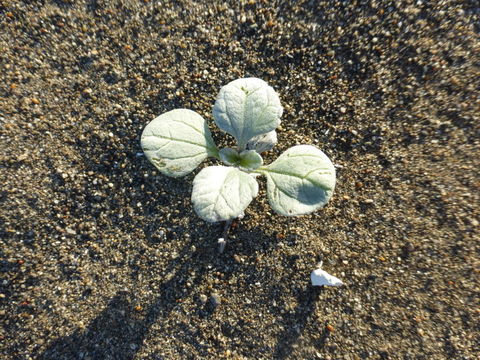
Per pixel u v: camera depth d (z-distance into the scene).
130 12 0.18
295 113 0.18
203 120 0.16
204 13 0.18
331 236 0.17
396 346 0.16
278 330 0.17
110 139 0.18
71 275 0.17
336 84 0.18
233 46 0.18
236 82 0.15
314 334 0.17
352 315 0.17
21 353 0.17
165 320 0.17
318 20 0.18
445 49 0.17
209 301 0.17
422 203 0.17
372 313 0.17
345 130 0.17
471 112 0.17
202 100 0.18
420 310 0.16
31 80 0.18
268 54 0.18
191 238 0.17
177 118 0.16
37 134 0.17
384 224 0.17
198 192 0.14
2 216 0.17
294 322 0.17
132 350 0.17
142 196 0.17
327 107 0.18
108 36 0.18
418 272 0.17
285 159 0.15
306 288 0.17
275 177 0.15
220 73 0.18
